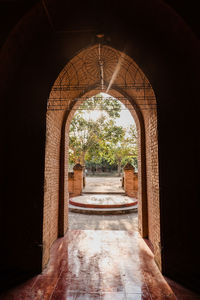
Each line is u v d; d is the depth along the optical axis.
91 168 37.50
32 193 3.73
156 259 3.78
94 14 3.85
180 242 3.53
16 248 3.62
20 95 3.90
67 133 6.03
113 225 6.73
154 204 4.17
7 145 3.83
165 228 3.58
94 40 3.86
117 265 3.75
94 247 4.62
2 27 3.32
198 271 3.45
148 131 4.86
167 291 2.97
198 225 3.56
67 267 3.68
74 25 3.84
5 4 3.35
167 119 3.78
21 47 3.73
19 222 3.68
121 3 3.67
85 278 3.30
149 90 4.20
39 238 3.62
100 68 5.14
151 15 3.62
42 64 3.93
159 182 3.67
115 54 4.48
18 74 3.93
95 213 8.47
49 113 4.10
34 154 3.80
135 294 2.89
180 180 3.66
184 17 3.18
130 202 9.52
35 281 3.22
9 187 3.76
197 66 3.51
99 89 6.19
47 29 3.92
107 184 19.19
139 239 5.16
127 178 12.53
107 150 17.84
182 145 3.71
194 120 3.73
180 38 3.53
